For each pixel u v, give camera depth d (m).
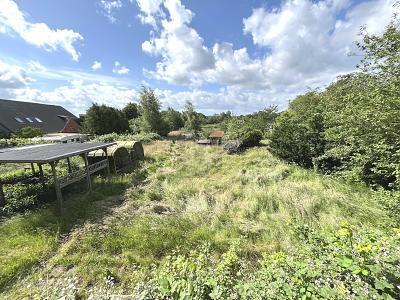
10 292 4.41
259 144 22.16
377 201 6.25
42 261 5.33
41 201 9.08
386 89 6.32
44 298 3.65
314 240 3.37
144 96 31.62
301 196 8.22
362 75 7.15
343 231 2.79
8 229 6.75
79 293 4.17
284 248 5.34
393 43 6.27
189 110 33.28
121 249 5.70
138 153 17.33
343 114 7.70
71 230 6.71
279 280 2.62
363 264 2.40
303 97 22.52
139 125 33.62
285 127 15.80
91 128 30.41
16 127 30.34
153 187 10.41
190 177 12.28
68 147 11.55
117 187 10.88
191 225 6.75
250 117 32.41
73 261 5.26
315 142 13.27
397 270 2.39
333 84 14.14
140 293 3.09
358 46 6.80
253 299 2.53
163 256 5.46
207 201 8.50
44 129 34.22
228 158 16.62
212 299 2.68
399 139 6.25
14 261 5.22
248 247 5.47
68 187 10.70
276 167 12.77
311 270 2.68
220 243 5.76
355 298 2.13
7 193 9.08
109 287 4.35
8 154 9.33
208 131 35.09
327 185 9.62
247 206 7.85
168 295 2.88
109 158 13.98
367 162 7.86
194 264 3.30
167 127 33.50
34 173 11.31
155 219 7.19
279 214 7.29
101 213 7.91
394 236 3.12
